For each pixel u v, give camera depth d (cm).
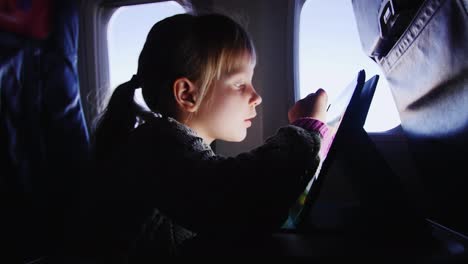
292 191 55
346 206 85
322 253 42
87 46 164
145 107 87
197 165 57
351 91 61
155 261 51
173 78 77
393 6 66
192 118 78
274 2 133
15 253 83
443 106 64
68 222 92
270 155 58
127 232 65
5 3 83
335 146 53
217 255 42
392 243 47
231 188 53
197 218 53
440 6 53
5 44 84
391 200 53
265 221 53
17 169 85
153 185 60
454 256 42
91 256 72
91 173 82
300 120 67
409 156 103
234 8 137
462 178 64
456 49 52
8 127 84
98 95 161
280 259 41
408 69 73
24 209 86
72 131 99
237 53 76
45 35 95
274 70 133
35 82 91
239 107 79
